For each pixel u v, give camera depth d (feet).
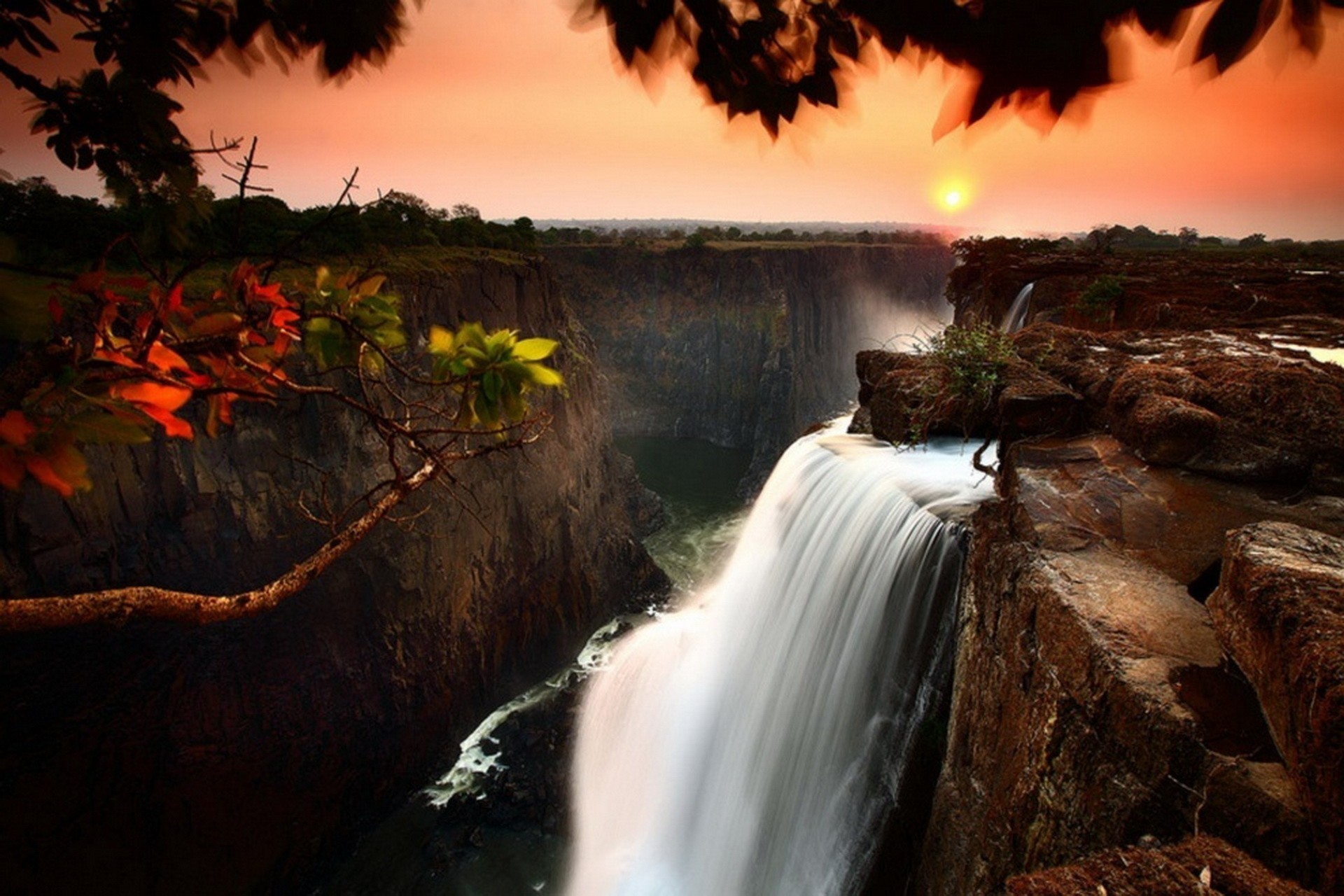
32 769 86.43
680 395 401.29
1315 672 13.47
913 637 38.11
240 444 97.19
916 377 45.80
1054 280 100.12
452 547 121.49
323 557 7.31
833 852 40.45
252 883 99.09
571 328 201.46
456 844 103.76
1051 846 19.95
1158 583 21.84
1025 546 25.16
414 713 115.44
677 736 63.52
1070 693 20.03
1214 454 26.58
